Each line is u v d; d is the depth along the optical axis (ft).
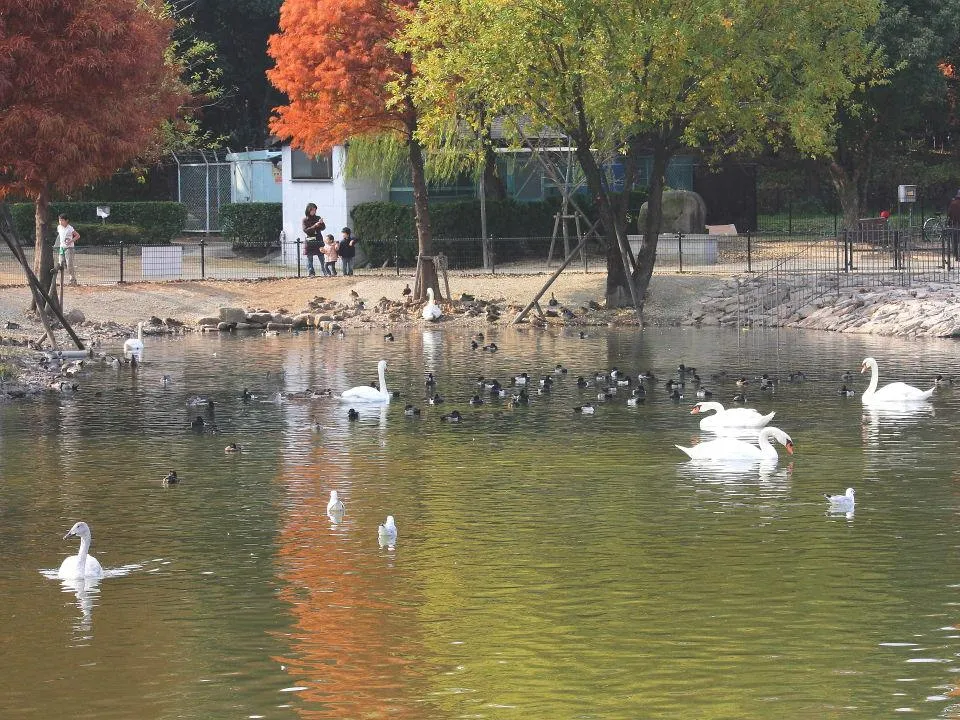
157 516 59.16
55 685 39.78
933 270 153.89
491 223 185.26
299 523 57.82
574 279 160.25
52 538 55.57
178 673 40.52
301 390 95.81
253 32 245.24
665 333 133.59
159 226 203.62
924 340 123.95
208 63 238.07
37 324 135.64
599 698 38.37
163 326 141.08
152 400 91.97
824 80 138.41
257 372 106.52
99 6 114.32
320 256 172.24
